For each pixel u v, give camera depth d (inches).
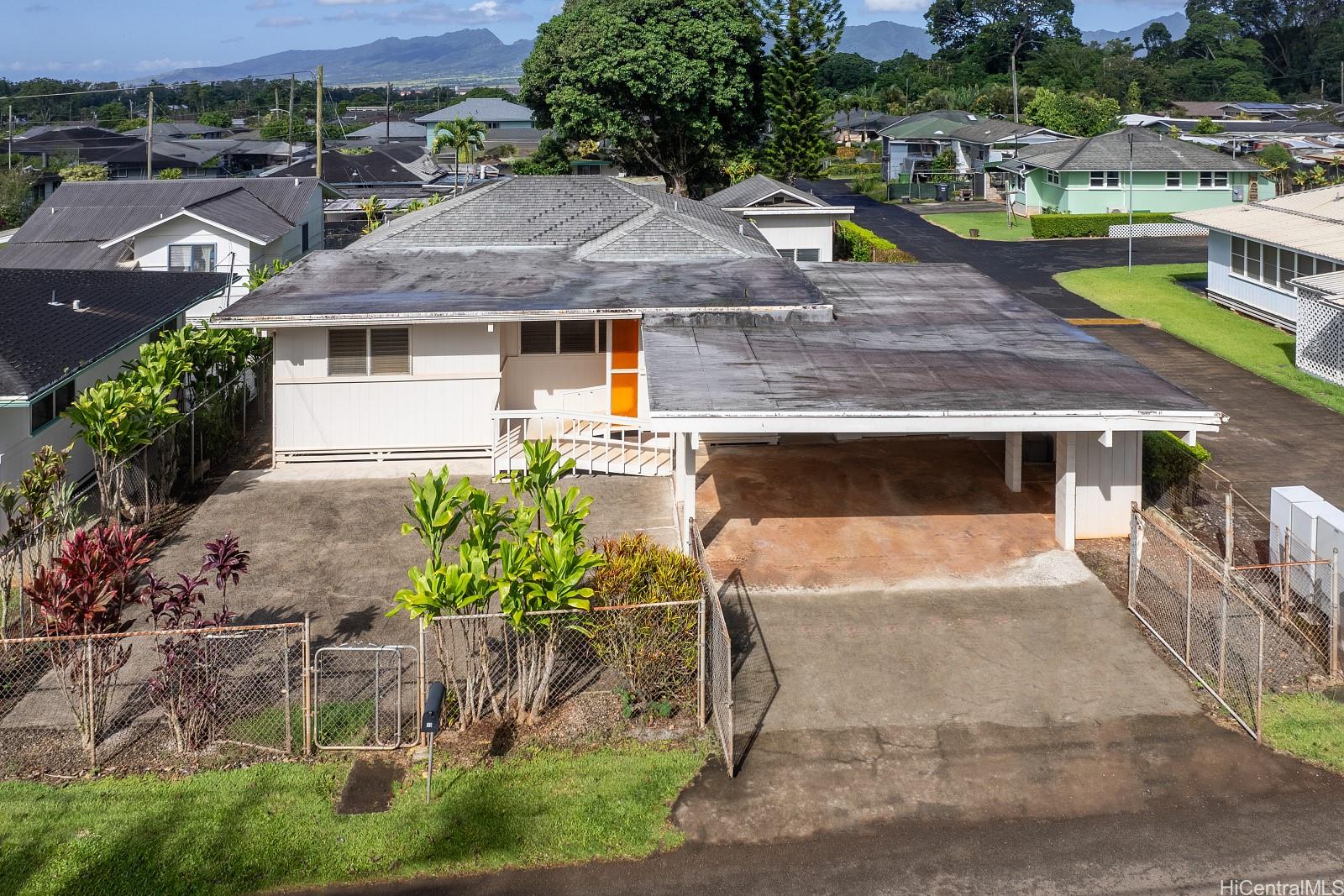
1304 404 947.3
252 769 402.9
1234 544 617.0
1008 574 570.6
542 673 451.8
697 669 438.3
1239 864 353.1
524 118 4517.7
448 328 733.3
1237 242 1314.0
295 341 727.7
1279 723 431.8
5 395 608.1
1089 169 2030.0
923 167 2878.9
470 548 423.2
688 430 540.7
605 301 741.9
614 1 2159.2
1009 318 764.0
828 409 545.0
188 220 1362.0
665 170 2335.1
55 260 1423.5
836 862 356.5
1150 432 650.2
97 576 415.2
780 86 2129.7
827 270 960.9
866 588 555.2
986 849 362.0
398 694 419.2
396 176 2347.4
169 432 666.2
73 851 356.2
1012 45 4992.6
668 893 341.4
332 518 650.2
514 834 367.2
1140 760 410.9
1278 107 4156.0
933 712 443.8
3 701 450.9
